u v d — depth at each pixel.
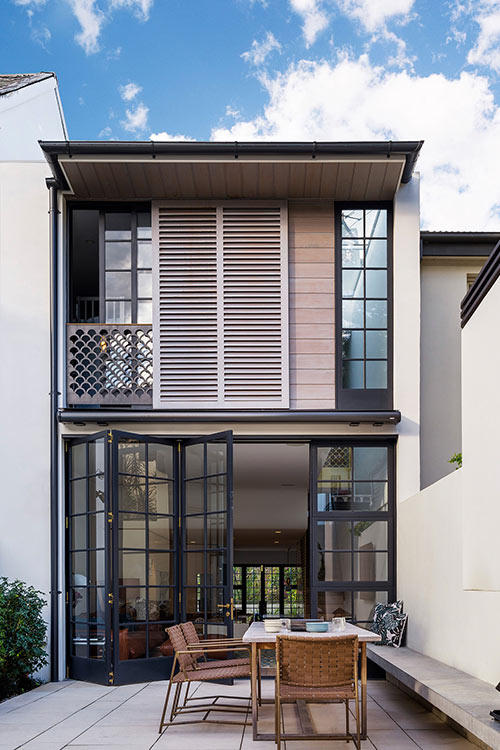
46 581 6.86
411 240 7.25
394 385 7.12
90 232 8.69
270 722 5.08
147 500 6.92
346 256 7.32
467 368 3.41
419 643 6.05
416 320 7.18
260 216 7.28
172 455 7.24
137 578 6.75
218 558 6.67
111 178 7.00
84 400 7.11
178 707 5.32
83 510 6.94
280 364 7.13
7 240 7.24
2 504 6.95
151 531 6.93
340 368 7.19
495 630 4.31
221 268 7.21
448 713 3.82
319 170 6.91
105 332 7.20
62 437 7.11
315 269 7.29
